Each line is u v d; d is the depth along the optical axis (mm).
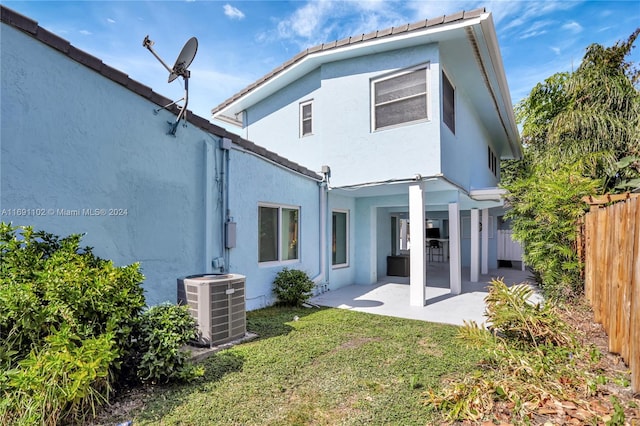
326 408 3561
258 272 8109
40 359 3195
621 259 4551
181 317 4289
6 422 2945
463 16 7195
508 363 4281
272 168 8555
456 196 10250
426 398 3717
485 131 15148
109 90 5367
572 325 6000
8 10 4242
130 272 4109
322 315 7496
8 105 4309
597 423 3150
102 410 3461
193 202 6648
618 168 9852
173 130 6250
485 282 12695
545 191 8070
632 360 3766
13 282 3633
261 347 5297
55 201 4742
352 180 9297
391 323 6805
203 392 3869
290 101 11516
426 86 8164
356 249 12250
